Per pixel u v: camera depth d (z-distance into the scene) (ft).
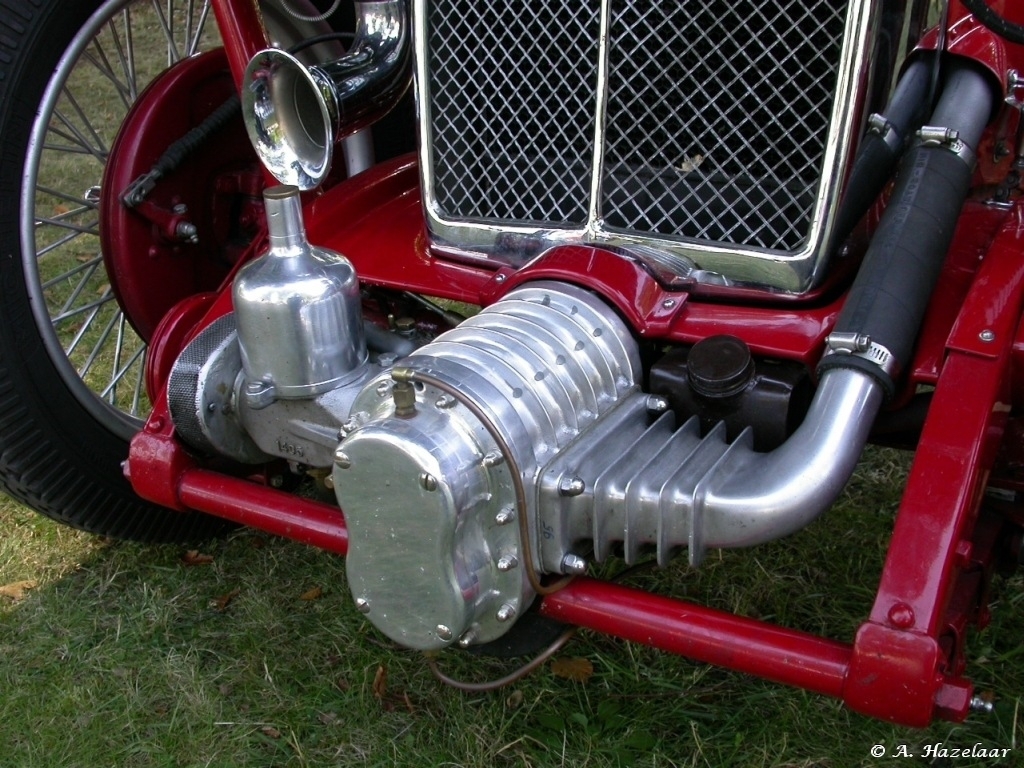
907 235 4.47
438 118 5.44
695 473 4.23
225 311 5.80
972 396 4.14
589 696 5.86
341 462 4.19
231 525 7.47
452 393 4.09
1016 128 5.72
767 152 4.76
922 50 5.56
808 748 5.45
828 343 4.21
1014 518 5.04
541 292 4.77
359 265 5.70
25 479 6.27
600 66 4.86
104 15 6.58
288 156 5.31
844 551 6.96
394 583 4.34
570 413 4.37
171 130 6.87
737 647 4.08
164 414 5.58
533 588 4.36
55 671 6.24
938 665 3.74
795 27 4.50
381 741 5.63
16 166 6.16
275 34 7.48
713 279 5.00
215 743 5.66
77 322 10.26
